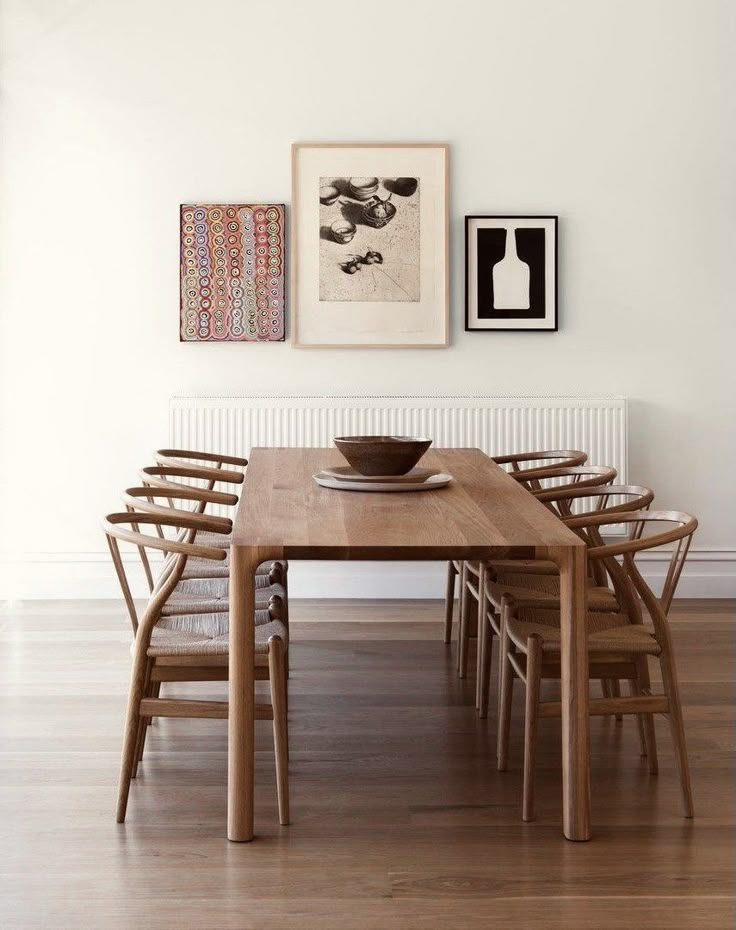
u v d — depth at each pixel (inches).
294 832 115.7
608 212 223.5
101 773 131.7
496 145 222.2
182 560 116.8
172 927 96.6
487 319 223.6
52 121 219.9
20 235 221.9
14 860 109.2
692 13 220.5
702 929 96.4
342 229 221.8
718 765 134.9
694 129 222.4
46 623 205.8
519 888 103.6
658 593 228.7
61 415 225.9
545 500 152.3
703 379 227.0
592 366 226.2
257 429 220.5
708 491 229.0
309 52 220.1
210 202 222.2
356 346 223.8
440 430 221.5
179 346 224.5
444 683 169.3
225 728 149.8
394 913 99.1
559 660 120.2
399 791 127.0
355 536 112.3
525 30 220.5
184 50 219.5
